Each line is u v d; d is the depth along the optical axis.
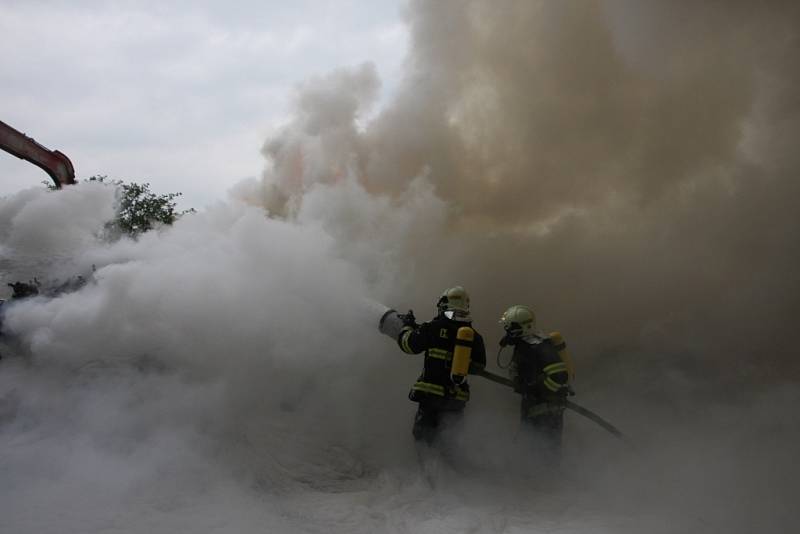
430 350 5.16
